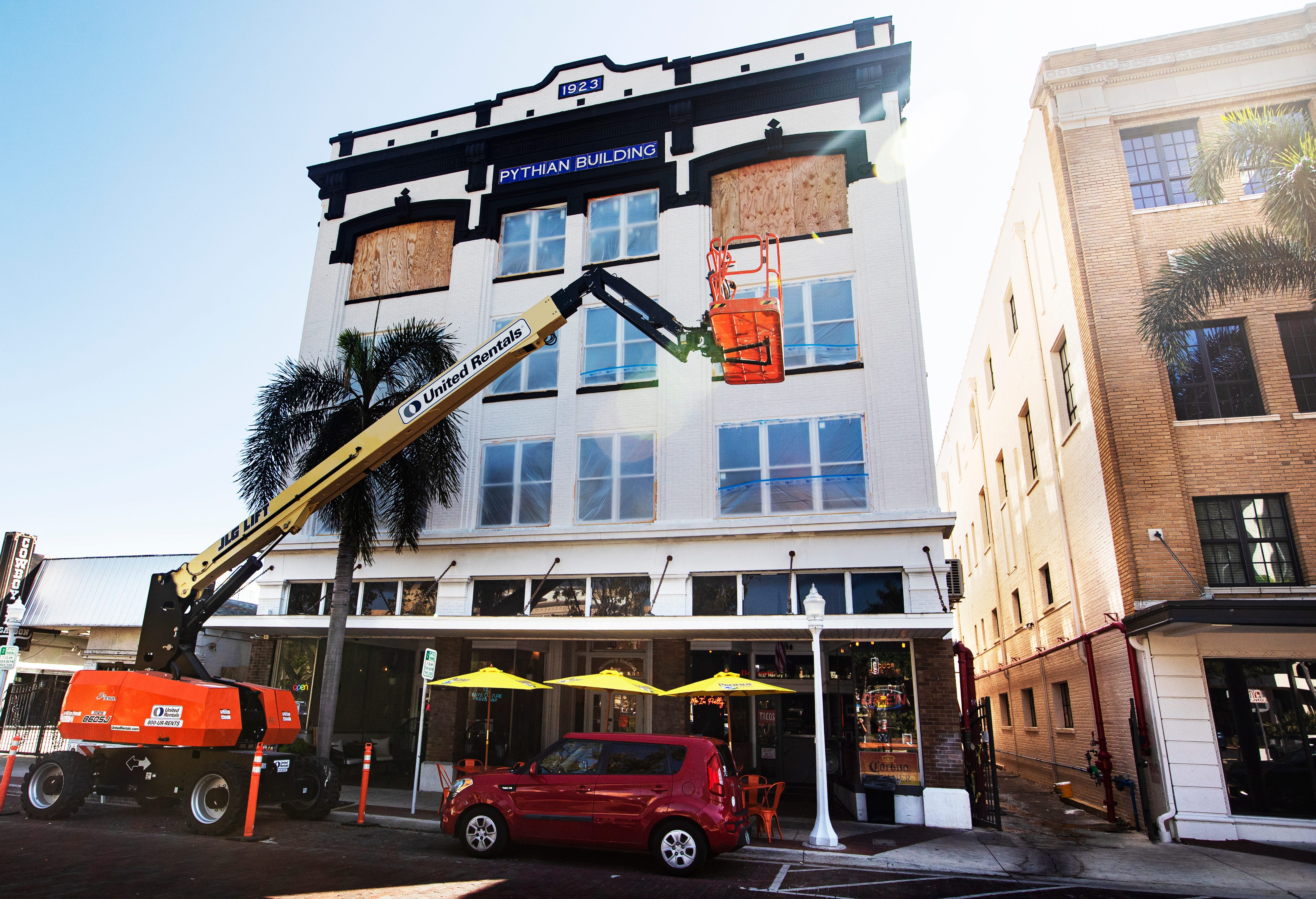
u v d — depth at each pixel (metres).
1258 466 14.76
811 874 10.18
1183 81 17.05
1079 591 18.34
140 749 12.56
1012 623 26.62
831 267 18.41
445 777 17.12
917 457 16.56
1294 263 12.58
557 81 21.98
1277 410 14.97
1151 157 17.16
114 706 12.17
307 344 21.61
